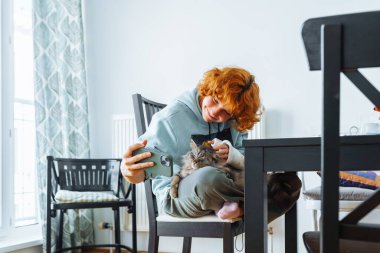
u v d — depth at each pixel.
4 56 2.81
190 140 1.61
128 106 3.30
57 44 3.07
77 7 3.26
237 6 3.00
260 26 2.93
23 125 3.08
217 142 1.49
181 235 1.53
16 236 2.84
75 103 3.18
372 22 0.77
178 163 1.60
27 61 3.16
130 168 1.22
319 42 0.82
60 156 2.98
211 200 1.41
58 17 3.11
